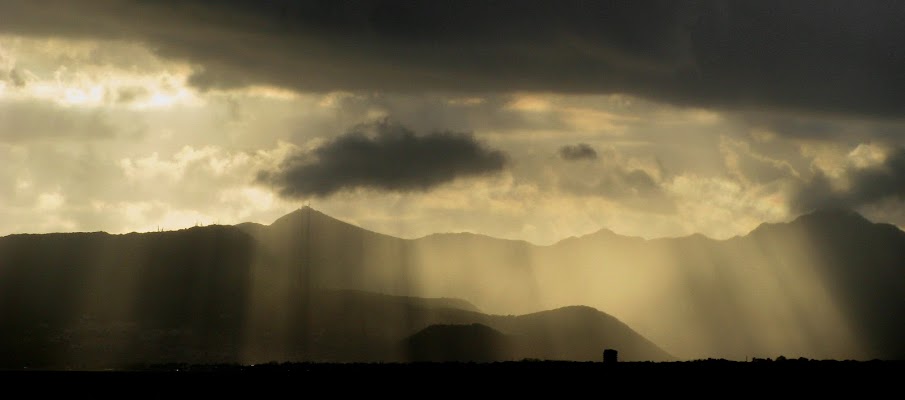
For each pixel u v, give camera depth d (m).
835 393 168.00
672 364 194.88
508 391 175.75
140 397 177.38
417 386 180.88
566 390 175.00
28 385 186.62
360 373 193.62
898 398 165.12
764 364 191.50
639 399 168.62
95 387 185.62
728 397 167.38
